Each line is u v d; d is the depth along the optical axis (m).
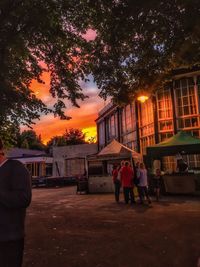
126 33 10.88
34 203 20.34
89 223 11.83
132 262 6.86
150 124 30.03
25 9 11.60
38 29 12.64
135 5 9.70
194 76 27.08
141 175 17.50
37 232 10.41
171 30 10.32
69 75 15.65
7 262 2.98
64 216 13.94
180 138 21.62
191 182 21.34
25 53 14.31
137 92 14.13
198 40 10.36
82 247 8.26
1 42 12.41
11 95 14.56
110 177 26.83
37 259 7.26
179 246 8.02
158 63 12.87
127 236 9.38
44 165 51.50
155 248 7.92
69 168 52.41
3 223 2.98
